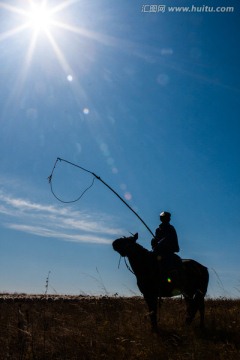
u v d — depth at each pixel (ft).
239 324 34.42
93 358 27.58
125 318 37.09
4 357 27.55
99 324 35.47
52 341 30.27
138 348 28.48
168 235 37.65
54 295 67.62
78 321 36.88
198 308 36.55
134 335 31.48
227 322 35.70
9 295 66.13
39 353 28.12
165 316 39.45
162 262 36.94
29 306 44.62
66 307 44.55
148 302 37.04
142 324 35.70
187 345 29.43
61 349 28.78
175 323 36.35
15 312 38.93
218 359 26.68
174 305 45.37
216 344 29.32
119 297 47.44
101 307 42.47
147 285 37.04
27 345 29.30
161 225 38.60
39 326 33.91
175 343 29.53
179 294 37.35
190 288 37.17
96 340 30.09
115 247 37.47
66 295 68.39
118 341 29.96
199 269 38.09
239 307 42.47
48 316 37.37
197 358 26.76
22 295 66.23
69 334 31.53
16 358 27.48
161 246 37.09
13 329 31.86
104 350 29.12
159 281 36.86
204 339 30.91
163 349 28.27
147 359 26.96
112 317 38.34
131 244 37.17
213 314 38.32
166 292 37.29
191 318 36.35
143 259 37.17
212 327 34.60
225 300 49.62
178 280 36.50
